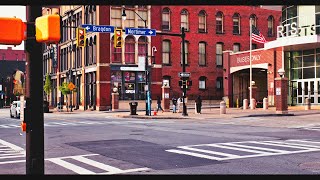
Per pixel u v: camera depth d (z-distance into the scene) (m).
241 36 60.69
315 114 30.67
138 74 53.41
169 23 56.03
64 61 65.12
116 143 14.62
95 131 20.05
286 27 37.66
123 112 46.41
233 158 10.86
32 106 5.70
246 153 11.79
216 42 59.06
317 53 37.97
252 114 31.61
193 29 57.50
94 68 52.81
